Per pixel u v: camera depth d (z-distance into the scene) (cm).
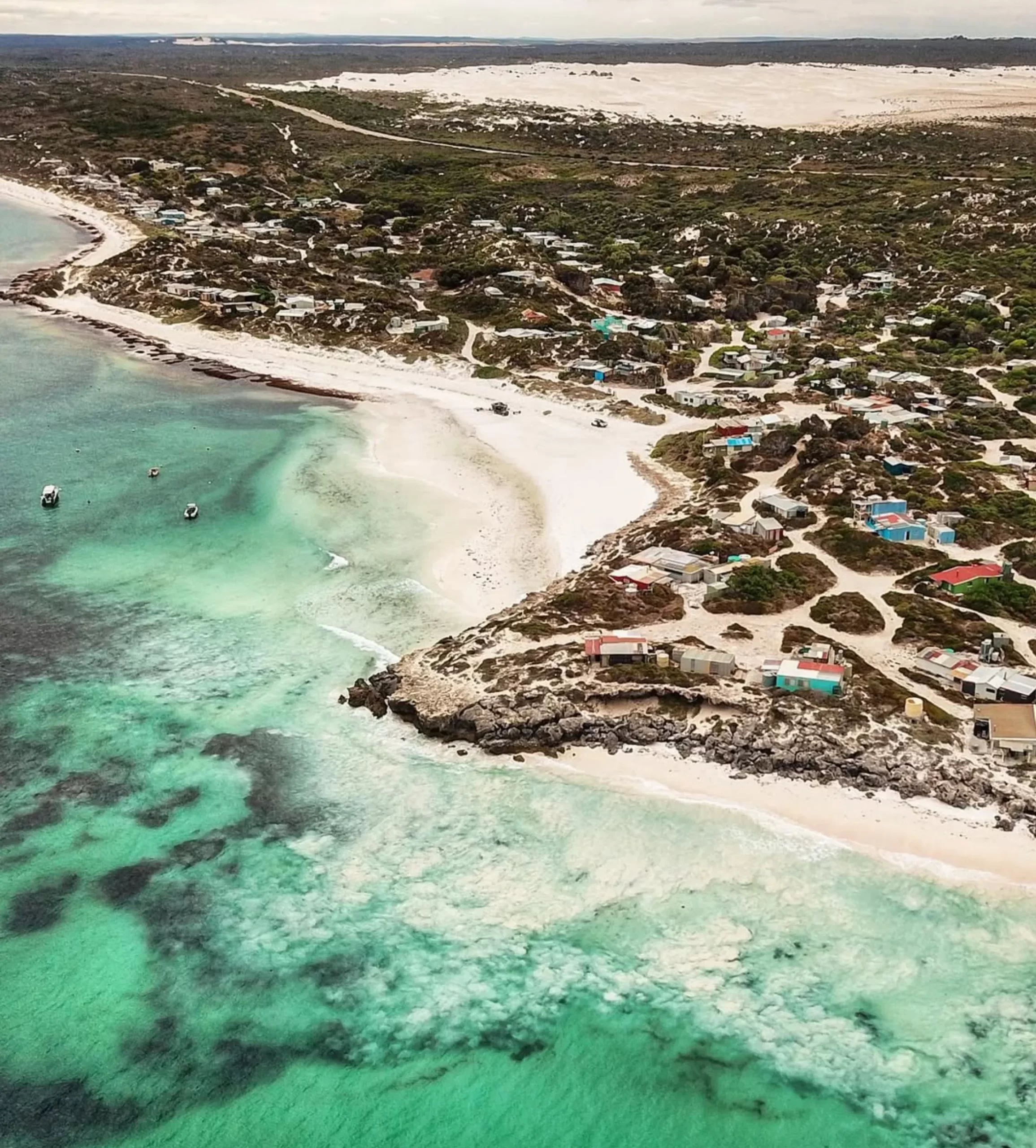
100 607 7275
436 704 5922
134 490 9425
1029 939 4475
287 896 4734
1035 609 6788
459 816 5234
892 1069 3950
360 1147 3688
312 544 8356
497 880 4825
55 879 4797
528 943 4500
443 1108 3831
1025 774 5291
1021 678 5850
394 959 4422
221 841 5059
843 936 4519
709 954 4444
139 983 4288
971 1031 4091
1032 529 8056
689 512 8581
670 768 5512
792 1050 4034
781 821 5144
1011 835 4988
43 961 4362
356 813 5259
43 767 5559
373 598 7444
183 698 6200
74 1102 3806
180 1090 3866
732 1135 3731
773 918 4612
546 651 6359
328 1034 4097
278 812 5262
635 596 6988
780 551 7769
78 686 6309
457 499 9256
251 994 4250
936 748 5441
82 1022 4109
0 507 8919
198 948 4453
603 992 4275
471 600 7406
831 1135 3722
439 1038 4088
